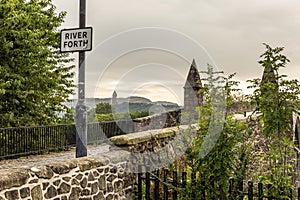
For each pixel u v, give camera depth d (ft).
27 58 49.83
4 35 47.70
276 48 21.95
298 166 31.83
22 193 18.17
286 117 21.43
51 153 49.65
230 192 22.85
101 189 23.56
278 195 21.68
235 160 23.35
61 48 25.53
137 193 26.71
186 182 24.20
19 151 44.68
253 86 22.57
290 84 21.68
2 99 49.26
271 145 22.33
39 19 53.21
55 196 20.17
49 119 57.77
